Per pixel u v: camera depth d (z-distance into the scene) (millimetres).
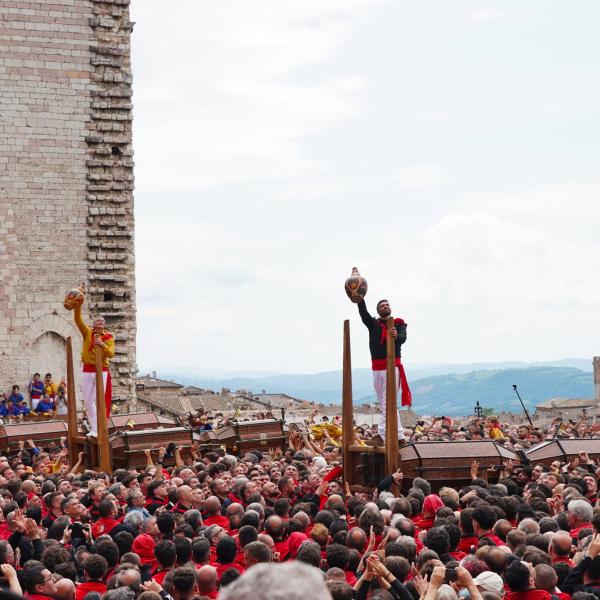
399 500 34062
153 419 59938
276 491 38875
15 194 88688
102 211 90562
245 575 10344
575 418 125000
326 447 57344
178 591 25156
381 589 23438
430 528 30734
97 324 54250
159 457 52750
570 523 31672
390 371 42938
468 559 25312
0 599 10195
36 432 63344
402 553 26953
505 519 31141
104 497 34781
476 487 36688
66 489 39031
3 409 83750
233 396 171375
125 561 27859
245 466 44469
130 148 91500
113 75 91062
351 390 46094
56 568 27453
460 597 23125
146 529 30844
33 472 49125
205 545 28484
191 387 190500
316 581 10148
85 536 32812
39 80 89500
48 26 89750
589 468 44125
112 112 91125
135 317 91500
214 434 59219
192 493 36719
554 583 24188
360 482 45406
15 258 88375
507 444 49125
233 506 34156
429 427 65000
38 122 89375
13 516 29938
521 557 27188
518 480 44188
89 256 90188
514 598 23891
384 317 45250
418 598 24500
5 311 87812
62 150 89875
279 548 30672
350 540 28750
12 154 88750
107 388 55812
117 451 52938
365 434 63594
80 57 90375
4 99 88812
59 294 89188
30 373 88125
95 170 90688
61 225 89625
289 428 64625
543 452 47781
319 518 31609
